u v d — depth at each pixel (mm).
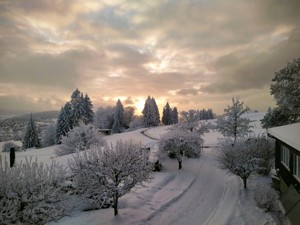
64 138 33250
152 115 92188
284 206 11289
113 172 12531
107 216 12859
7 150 66188
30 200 8797
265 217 12578
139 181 13305
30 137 70062
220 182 20734
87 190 12461
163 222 13031
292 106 24000
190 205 15492
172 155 28922
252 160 17750
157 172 23219
